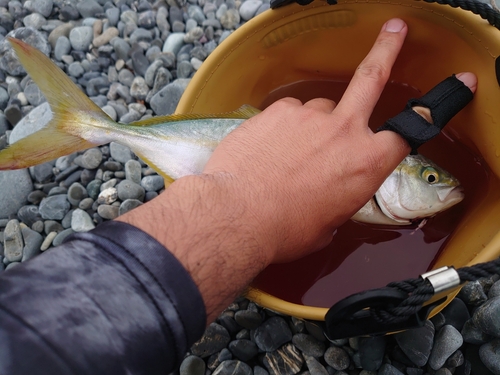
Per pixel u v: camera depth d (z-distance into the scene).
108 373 0.15
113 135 0.41
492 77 0.34
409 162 0.39
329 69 0.44
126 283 0.17
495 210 0.35
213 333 0.42
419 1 0.35
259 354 0.42
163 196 0.22
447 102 0.34
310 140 0.29
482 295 0.41
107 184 0.52
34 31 0.61
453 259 0.34
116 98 0.59
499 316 0.37
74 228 0.50
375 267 0.38
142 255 0.18
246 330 0.43
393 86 0.43
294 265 0.38
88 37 0.62
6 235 0.50
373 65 0.34
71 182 0.53
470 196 0.40
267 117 0.31
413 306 0.22
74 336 0.15
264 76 0.44
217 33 0.61
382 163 0.31
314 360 0.41
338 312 0.24
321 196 0.28
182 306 0.18
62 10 0.64
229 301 0.22
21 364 0.14
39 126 0.55
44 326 0.15
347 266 0.39
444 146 0.42
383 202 0.39
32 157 0.41
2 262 0.51
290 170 0.27
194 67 0.58
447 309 0.41
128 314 0.16
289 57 0.43
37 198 0.53
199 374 0.41
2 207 0.52
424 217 0.39
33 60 0.40
